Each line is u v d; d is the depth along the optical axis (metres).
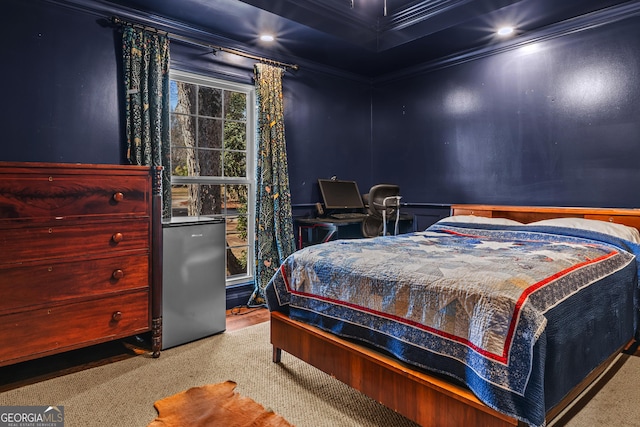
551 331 1.43
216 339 2.86
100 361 2.47
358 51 3.99
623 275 2.18
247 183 3.92
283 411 1.90
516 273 1.62
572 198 3.36
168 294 2.66
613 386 2.13
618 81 3.08
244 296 3.81
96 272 2.32
